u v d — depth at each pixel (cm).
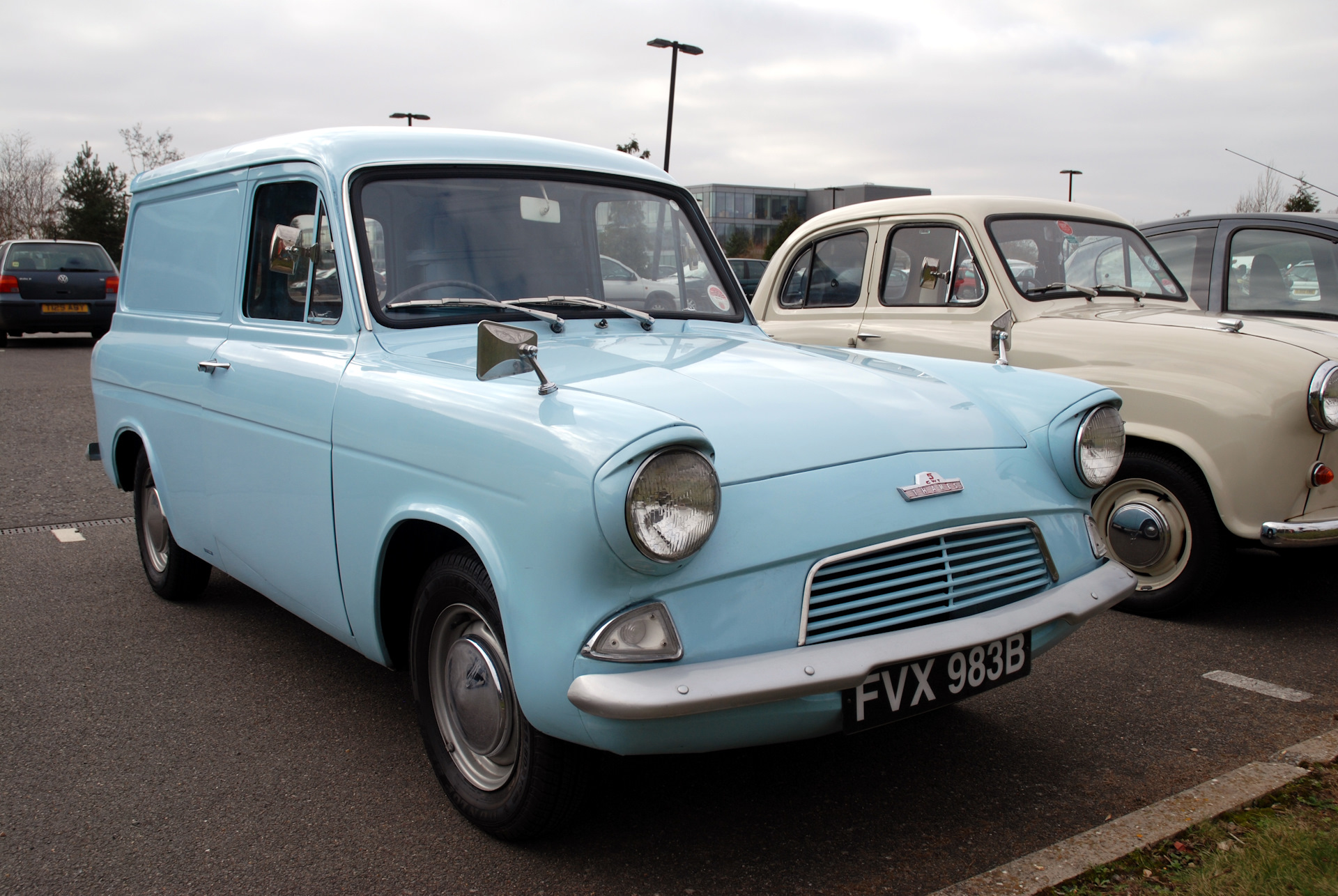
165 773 294
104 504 632
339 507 280
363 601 276
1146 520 423
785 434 237
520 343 223
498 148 340
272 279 338
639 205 362
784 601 213
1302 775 276
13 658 383
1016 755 301
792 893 233
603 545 199
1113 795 277
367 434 265
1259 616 430
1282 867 229
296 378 301
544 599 209
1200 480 407
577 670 205
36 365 1388
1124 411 420
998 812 268
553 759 232
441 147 329
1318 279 552
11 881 240
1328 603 447
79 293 1636
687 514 200
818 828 261
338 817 269
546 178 342
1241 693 347
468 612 254
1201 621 424
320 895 235
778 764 296
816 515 220
